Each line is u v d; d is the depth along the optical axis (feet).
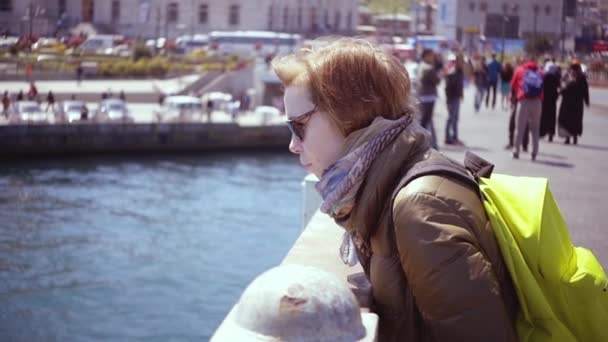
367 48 8.50
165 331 85.92
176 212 138.00
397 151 8.38
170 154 185.16
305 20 346.54
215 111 210.38
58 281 98.58
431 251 7.78
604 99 79.05
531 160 46.09
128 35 304.71
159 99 213.66
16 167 167.73
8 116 179.73
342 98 8.38
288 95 8.66
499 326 7.74
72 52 242.99
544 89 56.65
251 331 6.70
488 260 8.00
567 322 8.50
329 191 8.61
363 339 6.81
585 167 42.96
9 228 122.31
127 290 97.66
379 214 8.46
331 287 6.89
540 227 8.37
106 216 133.08
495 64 98.99
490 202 8.29
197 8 327.06
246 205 146.10
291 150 8.95
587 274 8.39
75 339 82.12
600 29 82.38
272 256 117.29
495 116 86.43
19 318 86.74
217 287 101.76
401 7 468.75
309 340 6.60
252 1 333.21
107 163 175.42
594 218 26.27
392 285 8.48
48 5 285.84
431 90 56.08
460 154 47.98
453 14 227.81
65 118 182.91
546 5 93.56
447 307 7.79
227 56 258.78
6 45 217.77
